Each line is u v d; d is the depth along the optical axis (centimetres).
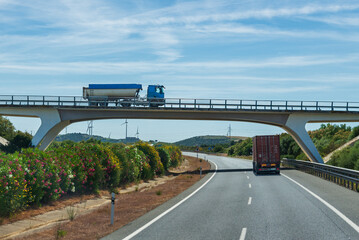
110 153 2445
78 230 1150
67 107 4603
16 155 1552
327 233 1005
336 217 1250
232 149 11675
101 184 2312
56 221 1394
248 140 10769
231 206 1541
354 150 3469
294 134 4788
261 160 3569
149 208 1568
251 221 1194
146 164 3312
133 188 2662
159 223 1195
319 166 3225
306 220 1200
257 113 4725
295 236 972
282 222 1171
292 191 2073
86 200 1947
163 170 3931
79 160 2042
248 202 1653
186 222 1199
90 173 2100
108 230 1120
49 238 1044
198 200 1772
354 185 2286
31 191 1565
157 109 4606
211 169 4756
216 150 14525
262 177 3209
